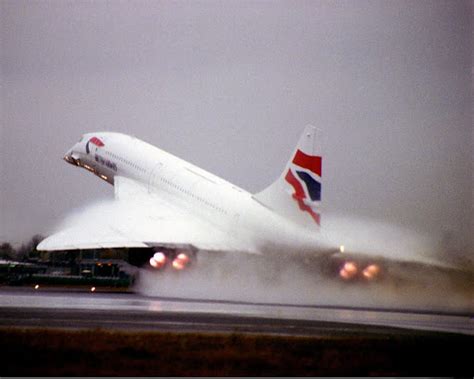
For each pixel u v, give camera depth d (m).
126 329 112.62
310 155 171.62
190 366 86.19
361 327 122.12
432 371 87.06
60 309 139.00
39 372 81.38
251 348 97.06
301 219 173.00
